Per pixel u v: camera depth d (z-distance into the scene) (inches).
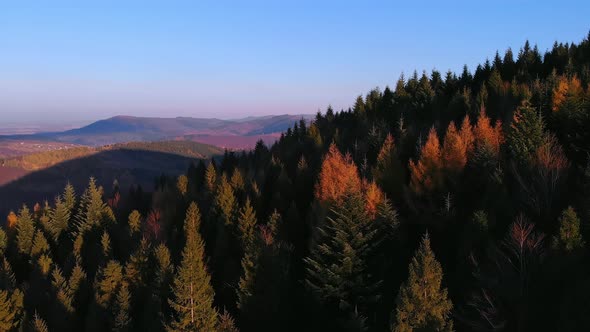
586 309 940.0
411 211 1782.7
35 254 2755.9
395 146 2374.5
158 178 5000.0
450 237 1540.4
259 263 1523.1
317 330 1390.3
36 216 3700.8
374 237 1558.8
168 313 1707.7
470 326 1160.2
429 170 1818.4
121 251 2640.3
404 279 1437.0
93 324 1785.2
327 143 3319.4
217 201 2477.9
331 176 1999.3
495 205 1440.7
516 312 1085.8
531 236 1201.4
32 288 2175.2
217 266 1990.7
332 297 1390.3
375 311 1368.1
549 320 1026.7
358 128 3503.9
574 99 1995.6
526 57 4271.7
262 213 2456.9
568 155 1878.7
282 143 4175.7
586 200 1266.0
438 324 997.2
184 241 2265.0
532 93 2517.2
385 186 1975.9
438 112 3132.4
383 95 4473.4
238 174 2822.3
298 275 1727.4
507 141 1884.8
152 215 2928.2
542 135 1739.7
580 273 1026.7
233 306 1748.3
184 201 2984.7
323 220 1653.5
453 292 1277.1
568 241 1086.4
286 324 1491.1
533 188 1428.4
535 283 1083.9
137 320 1798.7
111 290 1877.5
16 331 1856.5
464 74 4357.8
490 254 1173.7
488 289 1143.6
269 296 1496.1
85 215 3289.9
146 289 1921.8
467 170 1859.0
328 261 1435.8
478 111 2677.2
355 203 1392.7
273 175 2871.6
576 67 3280.0
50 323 1850.4
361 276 1344.7
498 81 3521.2
